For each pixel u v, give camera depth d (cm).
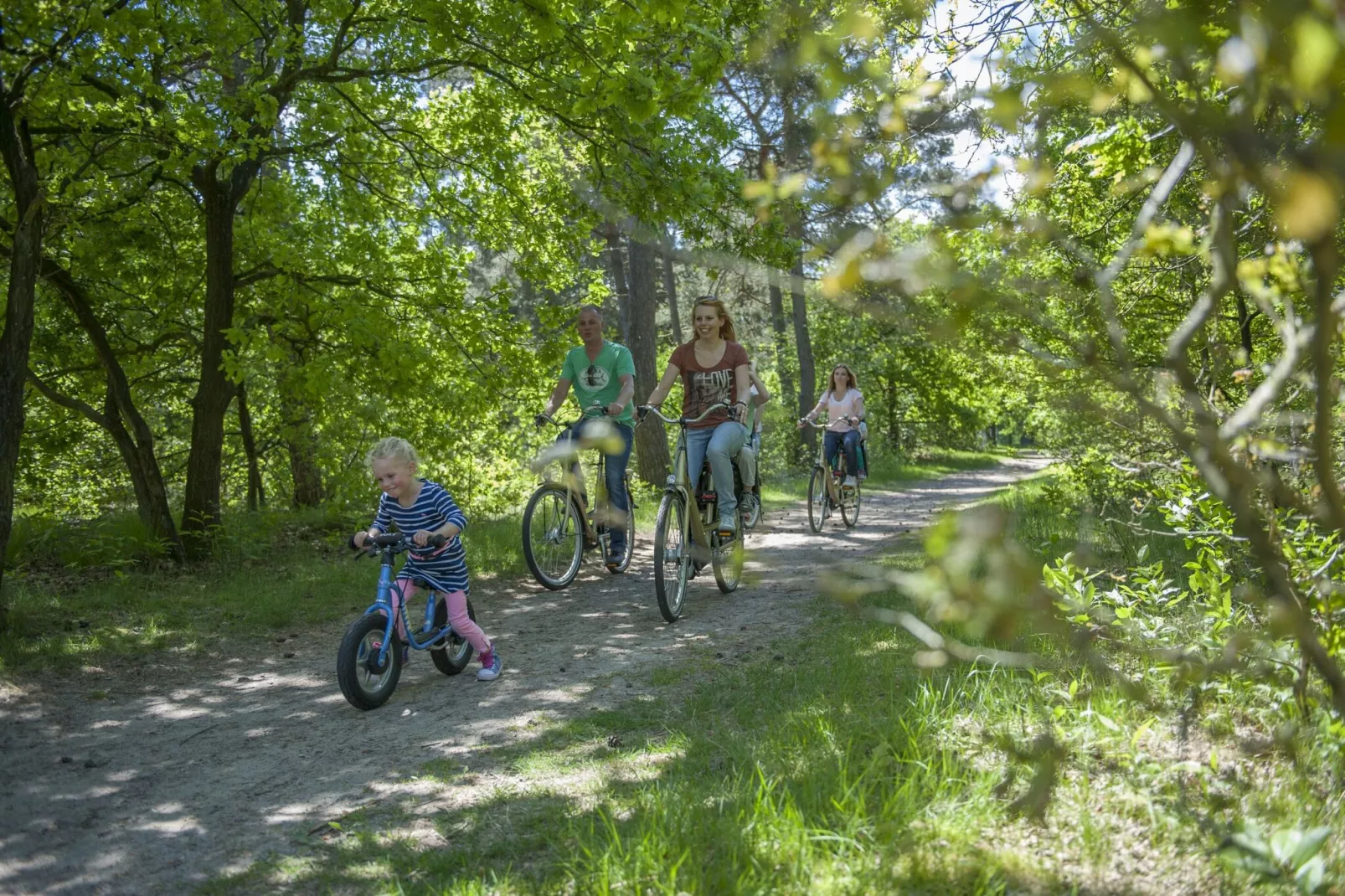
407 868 346
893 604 677
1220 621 379
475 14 873
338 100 1129
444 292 1230
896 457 3566
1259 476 154
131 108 858
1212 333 311
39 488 1599
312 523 1295
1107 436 452
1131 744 354
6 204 1034
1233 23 104
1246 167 111
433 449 1352
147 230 1155
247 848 372
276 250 1128
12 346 675
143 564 968
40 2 643
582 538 934
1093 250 594
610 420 901
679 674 580
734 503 779
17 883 348
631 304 1798
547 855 345
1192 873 278
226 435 1748
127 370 1340
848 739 398
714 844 316
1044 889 276
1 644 650
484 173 1205
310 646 704
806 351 2919
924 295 142
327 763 464
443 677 612
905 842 298
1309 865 226
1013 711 400
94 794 432
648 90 754
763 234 509
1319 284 123
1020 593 131
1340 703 161
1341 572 344
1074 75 132
